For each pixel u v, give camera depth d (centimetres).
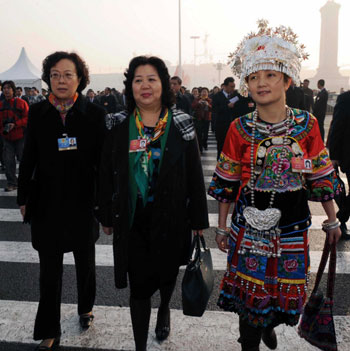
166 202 218
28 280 364
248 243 200
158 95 218
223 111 876
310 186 206
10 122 684
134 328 233
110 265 396
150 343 261
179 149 218
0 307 313
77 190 250
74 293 336
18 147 702
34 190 250
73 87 244
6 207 608
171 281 242
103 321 290
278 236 196
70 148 245
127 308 309
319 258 404
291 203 196
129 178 220
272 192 196
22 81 2252
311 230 491
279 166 195
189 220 235
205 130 1162
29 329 282
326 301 214
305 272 199
